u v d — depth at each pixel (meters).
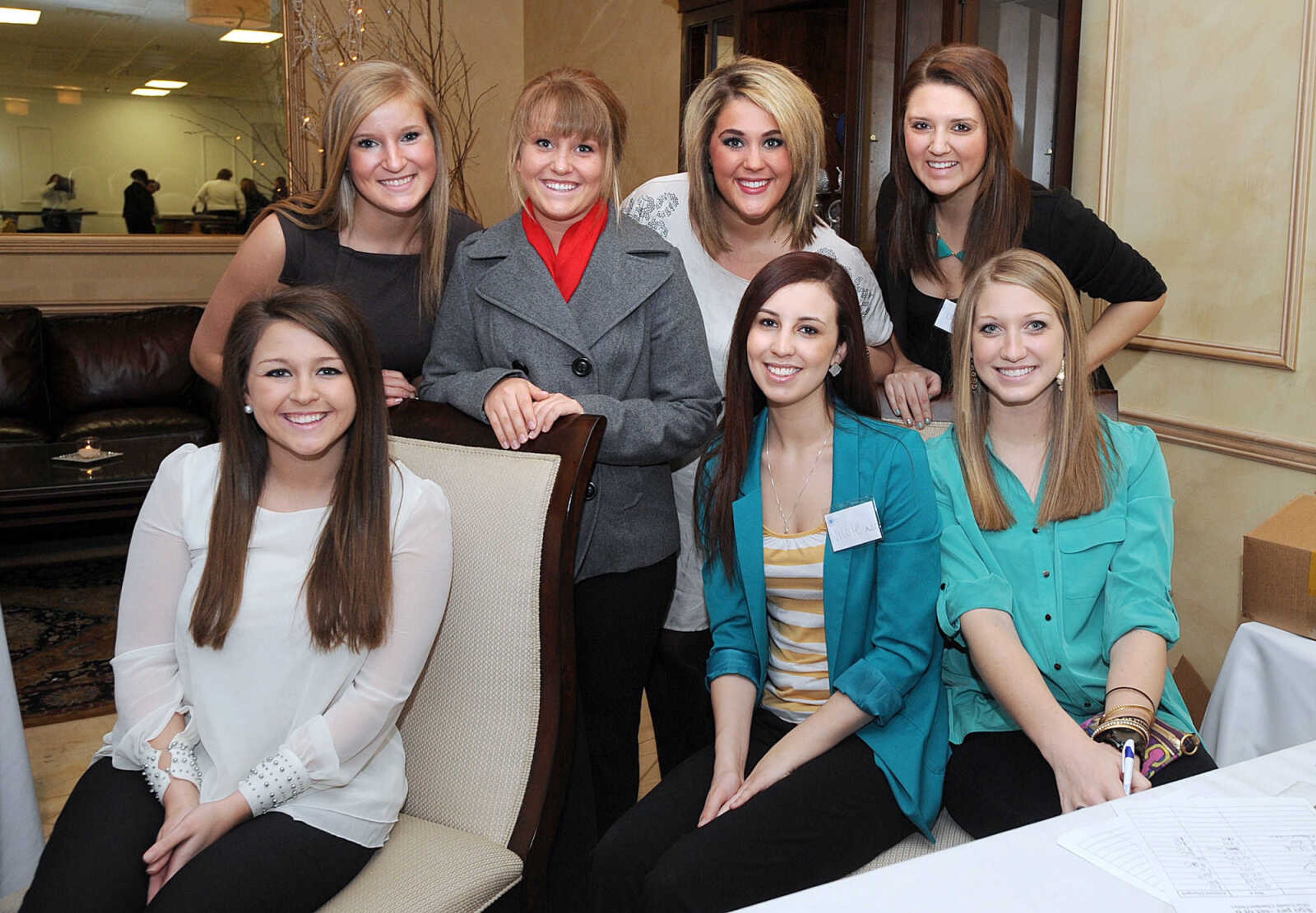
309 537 1.49
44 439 4.77
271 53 5.93
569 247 1.85
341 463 1.51
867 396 1.69
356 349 1.45
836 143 3.65
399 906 1.36
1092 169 3.05
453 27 6.29
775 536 1.69
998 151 2.02
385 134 1.83
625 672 1.91
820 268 1.64
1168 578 1.62
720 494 1.71
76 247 5.75
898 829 1.54
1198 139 2.74
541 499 1.56
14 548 4.58
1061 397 1.65
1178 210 2.83
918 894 0.97
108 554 4.51
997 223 2.05
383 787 1.48
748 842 1.40
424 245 2.00
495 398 1.67
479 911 1.43
